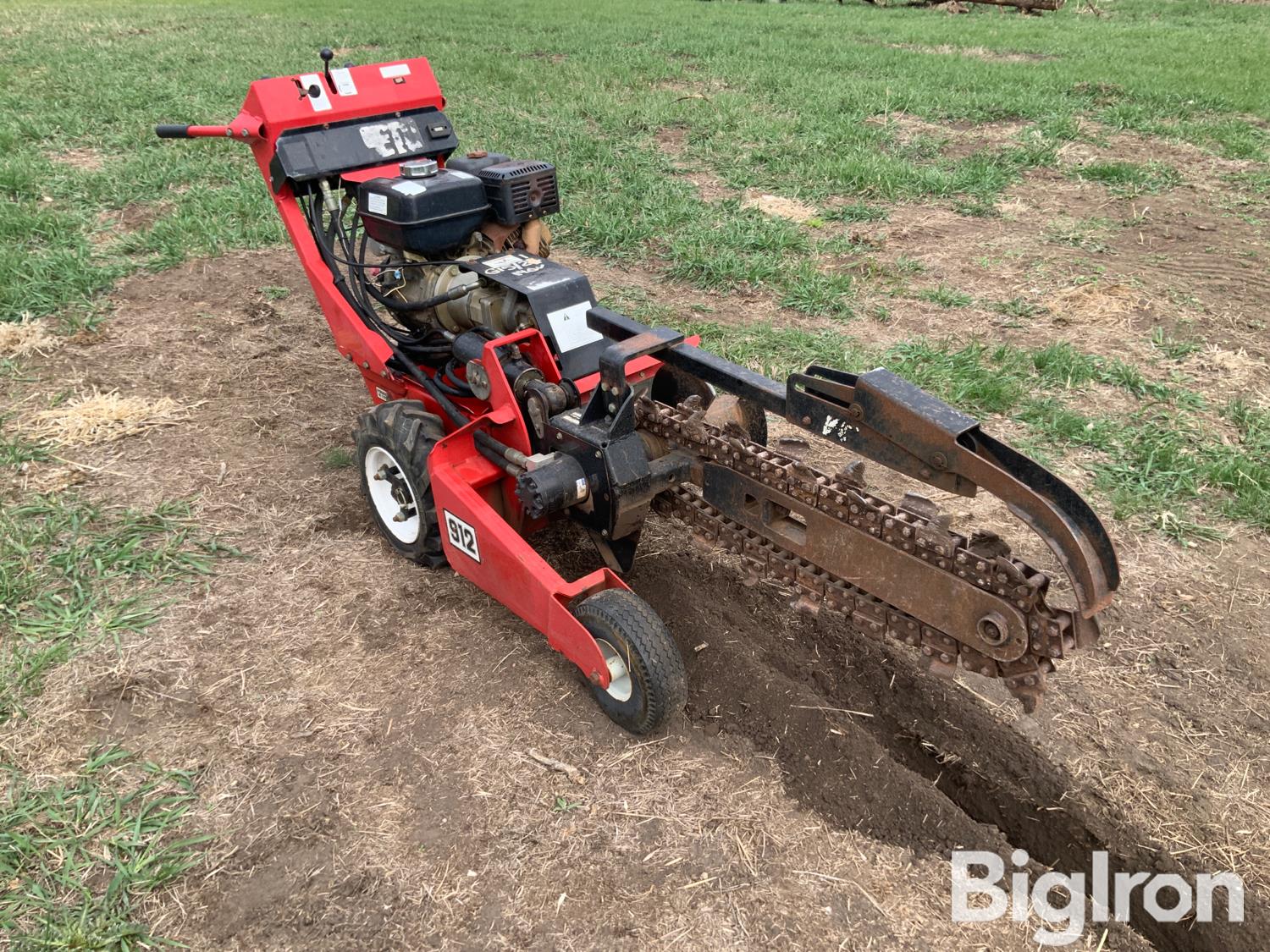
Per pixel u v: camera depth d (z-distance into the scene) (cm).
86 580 440
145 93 1251
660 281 774
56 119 1130
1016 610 273
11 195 903
